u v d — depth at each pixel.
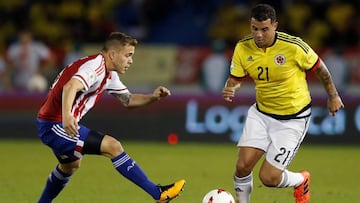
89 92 25.67
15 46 62.72
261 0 74.81
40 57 63.03
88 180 37.94
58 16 76.38
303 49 26.38
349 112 54.97
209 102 55.88
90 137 25.56
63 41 74.62
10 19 76.69
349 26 73.31
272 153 26.84
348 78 65.94
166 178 39.53
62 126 25.50
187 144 55.88
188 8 80.38
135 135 56.41
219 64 64.75
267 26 25.69
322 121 55.22
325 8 74.94
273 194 33.81
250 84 65.88
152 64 67.50
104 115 56.28
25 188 35.25
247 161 26.80
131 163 25.77
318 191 35.56
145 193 33.97
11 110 57.06
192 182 38.03
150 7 78.69
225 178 39.66
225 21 77.25
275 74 26.47
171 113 56.22
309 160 48.09
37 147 53.38
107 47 25.83
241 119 55.41
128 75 67.56
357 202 32.56
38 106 57.00
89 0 76.88
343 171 43.28
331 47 70.69
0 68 63.50
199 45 78.44
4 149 52.12
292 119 26.89
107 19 75.81
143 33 77.25
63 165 26.73
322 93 58.75
